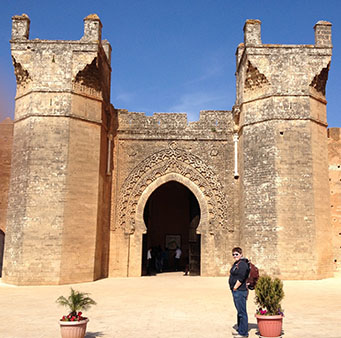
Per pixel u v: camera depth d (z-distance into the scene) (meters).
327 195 18.59
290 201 17.56
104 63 20.58
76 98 18.30
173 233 29.36
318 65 18.72
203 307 11.02
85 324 7.26
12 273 16.72
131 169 21.30
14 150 18.39
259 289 7.88
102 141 19.72
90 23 18.75
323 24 19.09
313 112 18.61
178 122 21.69
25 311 10.40
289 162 17.91
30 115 17.81
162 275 22.27
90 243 17.89
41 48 18.39
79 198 17.77
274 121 18.25
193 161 21.27
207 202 20.94
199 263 21.62
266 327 7.49
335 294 13.30
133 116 21.78
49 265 16.61
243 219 18.89
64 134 17.75
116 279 19.02
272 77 18.59
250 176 18.59
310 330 8.15
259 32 19.08
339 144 21.28
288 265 16.98
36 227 16.83
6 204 21.58
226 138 21.44
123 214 20.88
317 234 17.47
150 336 7.71
